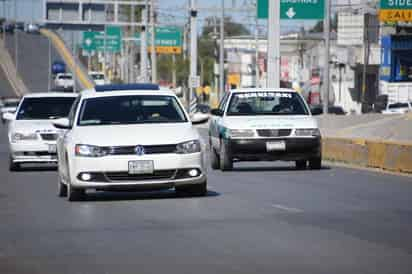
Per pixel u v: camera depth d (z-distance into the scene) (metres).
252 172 52.22
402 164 52.12
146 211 33.31
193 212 32.75
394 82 139.38
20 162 56.19
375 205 34.78
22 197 40.38
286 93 54.62
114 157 35.16
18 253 25.44
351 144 59.50
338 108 143.38
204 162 36.44
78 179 35.62
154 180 35.31
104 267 22.88
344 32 152.00
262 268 22.17
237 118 52.91
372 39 156.00
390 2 100.38
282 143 51.22
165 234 27.86
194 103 126.06
